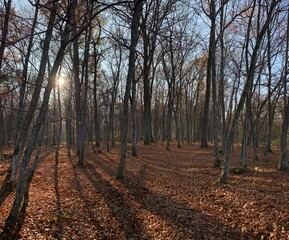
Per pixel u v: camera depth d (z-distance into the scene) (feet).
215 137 47.44
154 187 34.99
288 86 63.82
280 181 33.45
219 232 20.44
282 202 24.03
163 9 57.41
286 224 19.35
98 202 29.48
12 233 19.66
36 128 20.47
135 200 29.91
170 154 71.15
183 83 112.88
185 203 27.66
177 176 40.93
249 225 20.65
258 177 36.96
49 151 86.99
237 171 41.11
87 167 51.55
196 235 20.39
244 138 45.37
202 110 162.50
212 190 31.04
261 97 94.07
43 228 21.54
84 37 56.70
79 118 54.85
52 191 33.47
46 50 22.82
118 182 38.22
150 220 24.09
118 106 143.23
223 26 49.47
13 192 30.58
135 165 52.90
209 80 89.35
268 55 52.39
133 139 67.41
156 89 143.84
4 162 59.00
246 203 24.98
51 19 21.29
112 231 22.15
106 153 74.79
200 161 56.44
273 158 63.00
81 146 53.78
